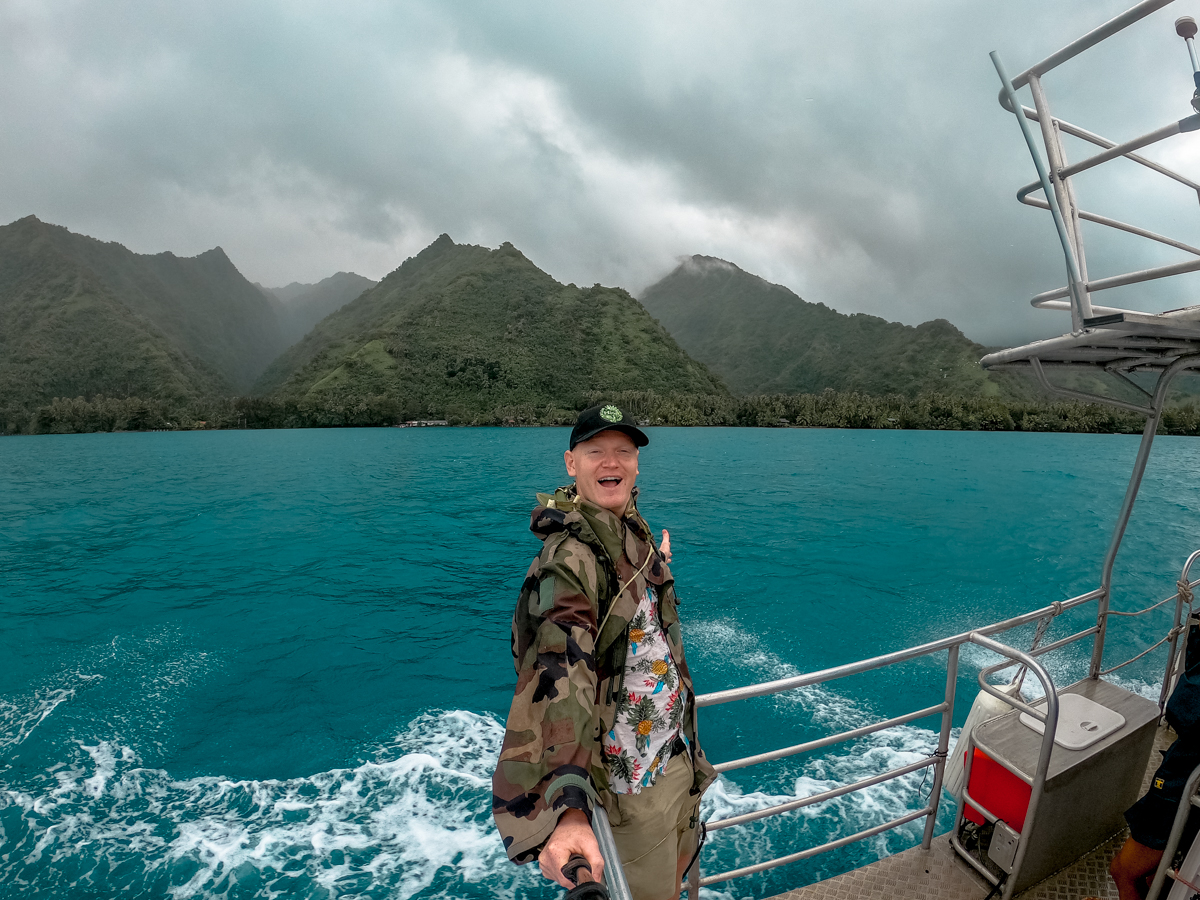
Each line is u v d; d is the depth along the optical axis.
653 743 1.48
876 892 2.83
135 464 54.78
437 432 127.75
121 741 7.70
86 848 5.64
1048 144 2.13
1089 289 2.09
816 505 28.59
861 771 6.45
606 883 0.94
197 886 5.19
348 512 27.50
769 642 11.05
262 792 6.52
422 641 11.62
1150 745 2.99
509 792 1.01
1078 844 2.85
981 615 12.67
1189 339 2.32
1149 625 11.65
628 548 1.36
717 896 4.90
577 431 1.39
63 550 20.33
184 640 11.73
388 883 5.19
